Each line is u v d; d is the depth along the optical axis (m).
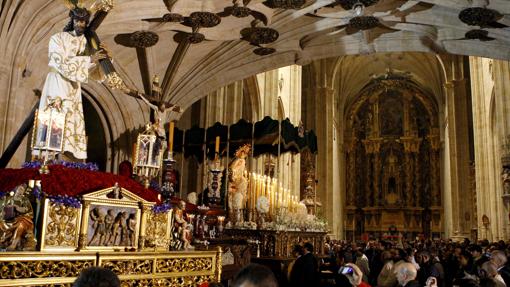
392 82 46.88
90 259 5.46
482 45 14.18
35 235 5.27
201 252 6.95
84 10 6.30
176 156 17.28
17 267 4.84
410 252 10.57
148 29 11.80
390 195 46.09
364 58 41.56
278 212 12.16
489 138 23.45
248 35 13.55
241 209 12.34
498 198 22.53
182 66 13.88
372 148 47.88
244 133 13.28
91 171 6.03
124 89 7.18
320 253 14.06
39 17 8.79
